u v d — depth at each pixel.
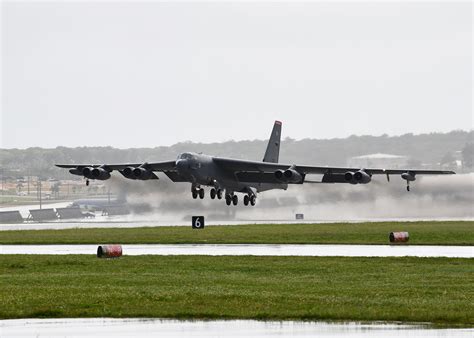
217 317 80.75
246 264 125.25
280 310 83.25
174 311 82.94
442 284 102.00
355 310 82.94
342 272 114.94
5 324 78.25
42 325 77.75
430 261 128.75
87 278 109.12
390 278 108.06
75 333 74.38
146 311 83.06
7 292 95.94
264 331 74.81
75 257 139.88
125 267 122.56
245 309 83.75
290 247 160.12
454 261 128.62
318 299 89.62
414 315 80.06
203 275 112.06
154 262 129.00
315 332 74.25
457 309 83.12
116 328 76.31
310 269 118.38
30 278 109.56
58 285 102.12
